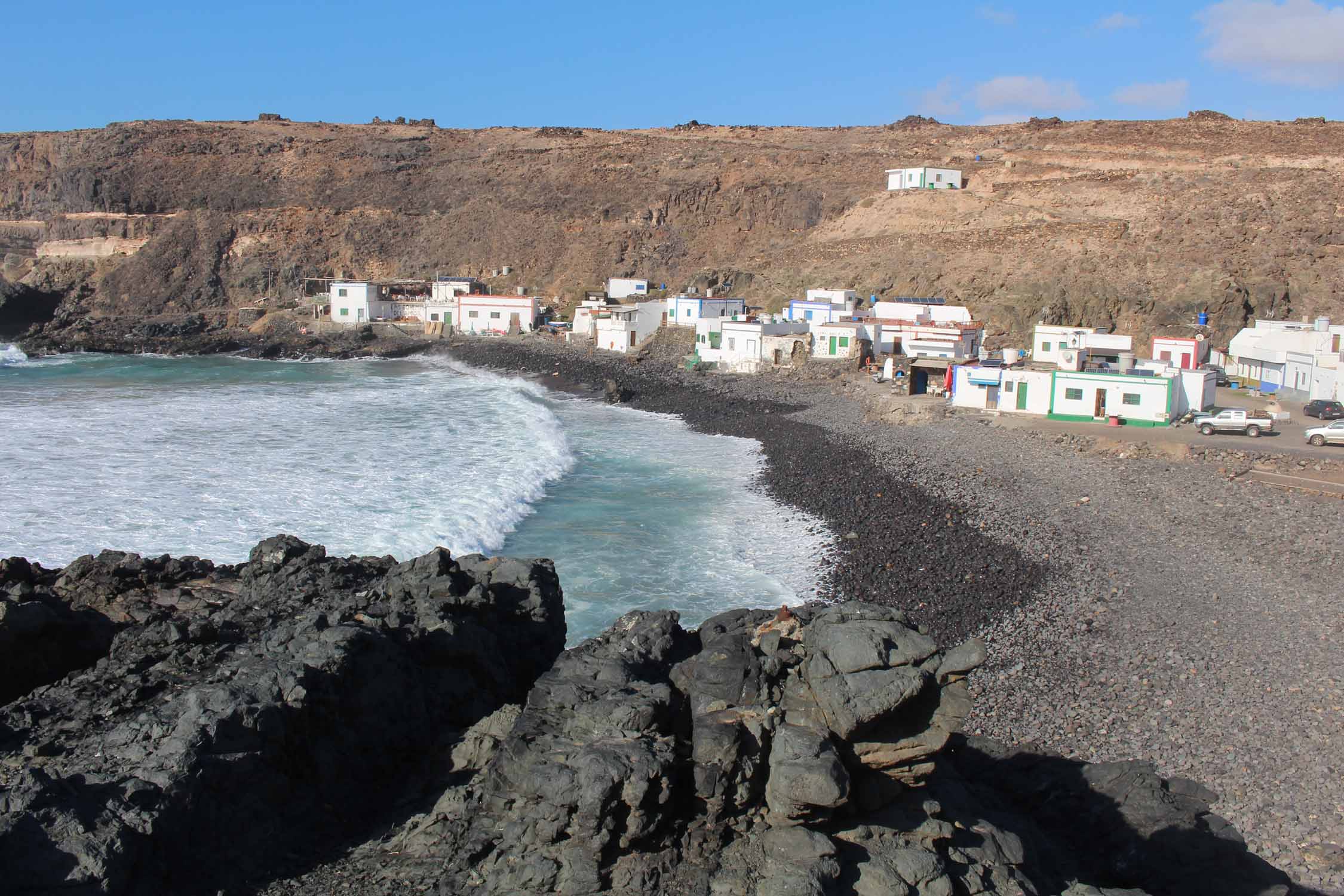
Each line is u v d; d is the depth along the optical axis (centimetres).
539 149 13938
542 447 4950
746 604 2886
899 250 9669
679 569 3194
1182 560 3103
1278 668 2277
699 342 8169
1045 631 2616
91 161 13262
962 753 1616
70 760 1155
